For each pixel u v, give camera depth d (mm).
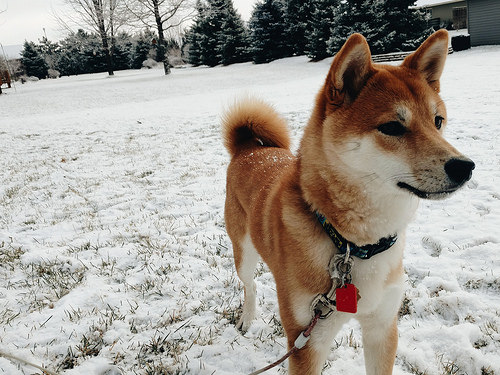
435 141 484
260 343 742
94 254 1058
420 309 754
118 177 1742
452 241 943
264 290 881
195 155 1995
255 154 834
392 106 498
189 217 1269
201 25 10445
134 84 7281
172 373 684
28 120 3887
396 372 638
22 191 1634
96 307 835
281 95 3717
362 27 6402
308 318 542
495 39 6527
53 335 762
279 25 9016
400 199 502
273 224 600
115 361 705
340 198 500
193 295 875
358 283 532
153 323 799
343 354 693
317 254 530
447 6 9570
